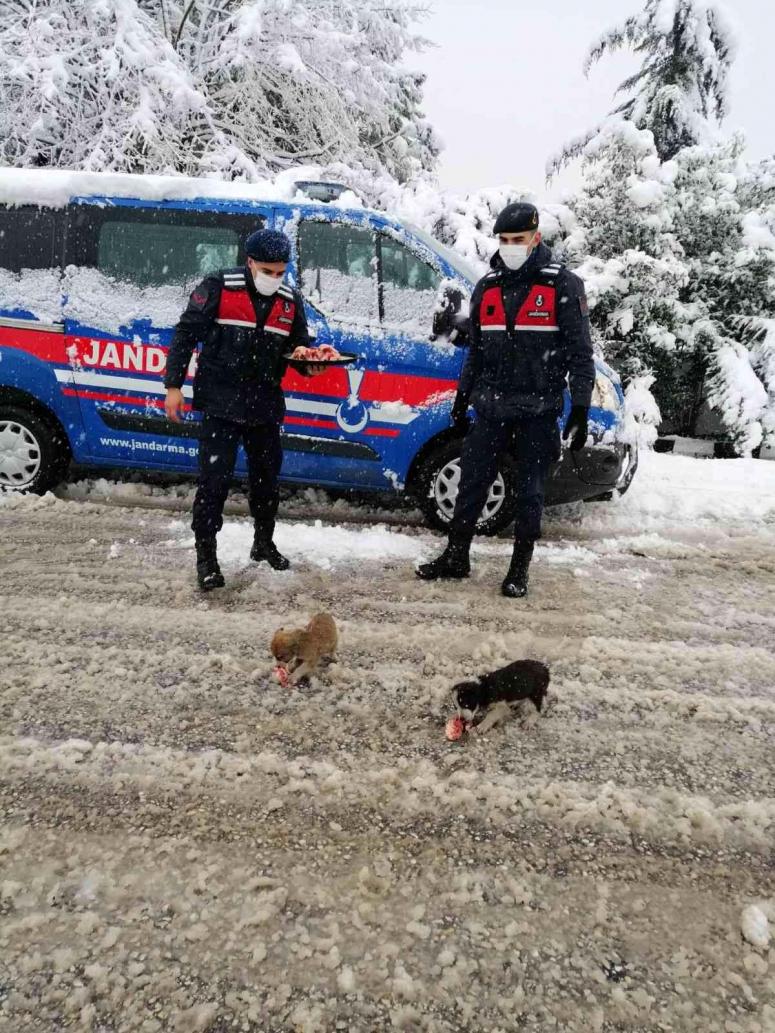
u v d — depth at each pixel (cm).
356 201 475
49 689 262
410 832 199
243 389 339
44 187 453
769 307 975
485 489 372
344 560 409
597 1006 151
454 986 154
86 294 454
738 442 907
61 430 481
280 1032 142
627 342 927
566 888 182
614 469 469
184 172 976
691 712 269
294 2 993
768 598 387
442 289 443
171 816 200
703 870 191
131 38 898
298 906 173
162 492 523
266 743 237
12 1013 144
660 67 1263
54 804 203
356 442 454
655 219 907
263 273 322
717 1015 150
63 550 401
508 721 256
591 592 384
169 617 326
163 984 151
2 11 973
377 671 286
